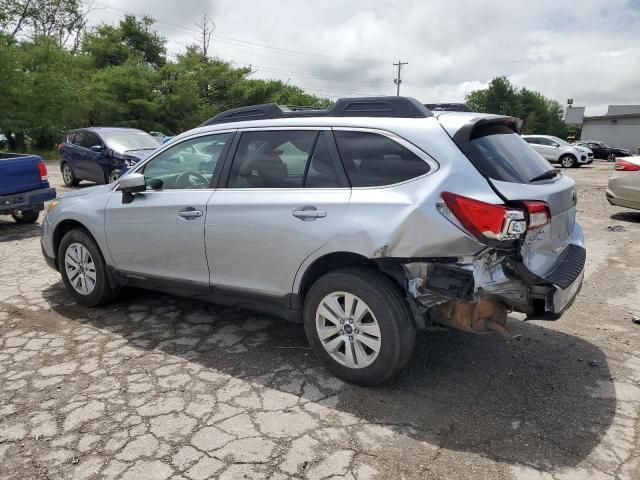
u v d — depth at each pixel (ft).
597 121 189.67
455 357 12.16
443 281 9.39
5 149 94.79
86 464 8.29
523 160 10.66
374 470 8.18
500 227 8.84
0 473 8.11
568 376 11.30
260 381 10.97
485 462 8.38
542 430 9.27
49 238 15.88
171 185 13.30
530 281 9.36
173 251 12.90
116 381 10.96
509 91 279.28
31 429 9.24
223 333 13.50
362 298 10.16
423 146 9.89
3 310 15.16
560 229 10.89
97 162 40.93
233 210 11.67
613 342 13.19
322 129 11.14
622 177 30.73
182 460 8.38
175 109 123.85
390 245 9.64
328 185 10.73
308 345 12.75
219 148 12.57
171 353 12.33
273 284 11.39
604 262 21.45
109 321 14.32
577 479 7.98
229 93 139.44
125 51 137.90
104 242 14.33
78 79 96.27
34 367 11.61
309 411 9.82
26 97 82.84
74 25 127.85
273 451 8.61
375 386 10.71
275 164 11.55
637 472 8.14
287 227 10.82
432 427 9.33
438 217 9.26
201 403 10.09
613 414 9.80
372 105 11.01
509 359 12.10
